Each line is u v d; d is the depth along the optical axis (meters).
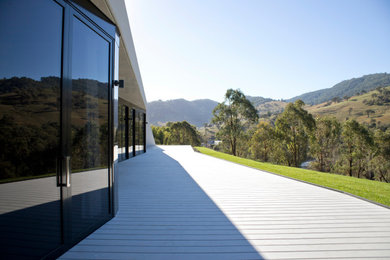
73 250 2.20
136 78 9.49
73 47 2.33
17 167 1.69
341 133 28.98
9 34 1.61
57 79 2.09
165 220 3.05
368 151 27.83
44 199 1.93
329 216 3.28
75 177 2.36
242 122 30.00
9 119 1.63
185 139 43.88
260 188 5.02
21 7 1.70
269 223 2.98
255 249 2.27
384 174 28.08
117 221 3.01
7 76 1.60
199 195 4.38
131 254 2.14
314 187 5.16
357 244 2.41
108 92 3.12
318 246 2.35
